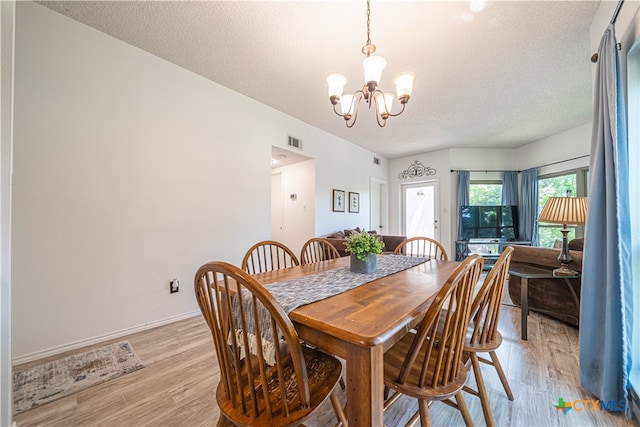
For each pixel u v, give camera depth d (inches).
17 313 69.4
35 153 72.5
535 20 76.7
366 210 221.0
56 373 65.2
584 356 57.6
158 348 78.4
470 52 91.8
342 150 195.5
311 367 41.1
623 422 49.7
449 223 216.5
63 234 76.6
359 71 104.5
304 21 77.6
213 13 75.4
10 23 35.8
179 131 102.3
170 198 99.4
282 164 189.0
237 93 123.2
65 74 77.5
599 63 58.7
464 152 218.8
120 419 50.7
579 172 166.2
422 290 48.1
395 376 39.2
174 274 99.9
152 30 82.9
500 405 54.6
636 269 55.0
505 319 99.7
